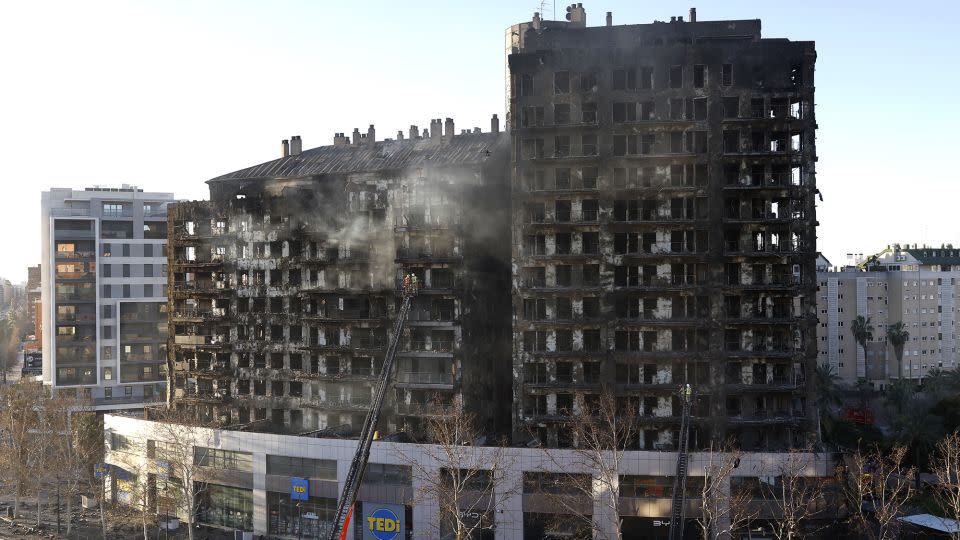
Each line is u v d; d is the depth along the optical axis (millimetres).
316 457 84000
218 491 90812
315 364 94938
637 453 76312
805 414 81938
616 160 84000
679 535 64250
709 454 76000
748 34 87875
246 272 100500
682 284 82938
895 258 174125
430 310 89562
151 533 88812
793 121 82375
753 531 75250
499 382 96625
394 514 80062
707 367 82188
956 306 169250
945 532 69438
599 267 84000
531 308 86438
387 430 89688
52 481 112625
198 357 103875
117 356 142000
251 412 97812
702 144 83812
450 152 95938
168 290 106375
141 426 97000
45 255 156125
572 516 76625
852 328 164500
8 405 110500
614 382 82875
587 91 85375
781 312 83375
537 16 110188
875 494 84250
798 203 83250
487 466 77625
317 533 84062
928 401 122875
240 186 102500
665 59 84438
